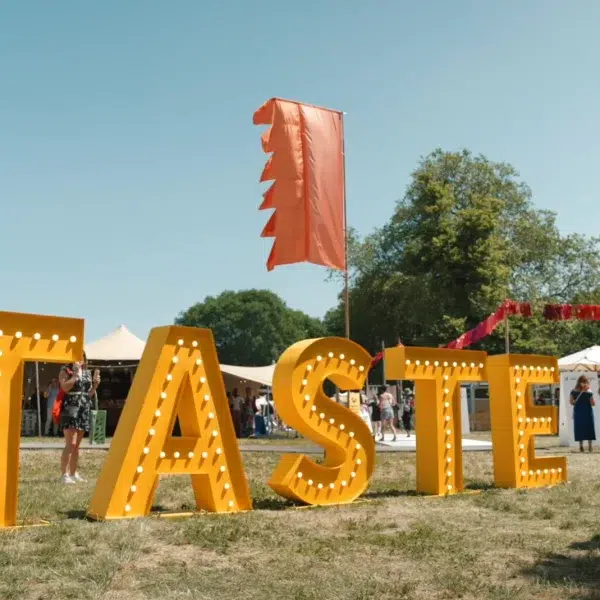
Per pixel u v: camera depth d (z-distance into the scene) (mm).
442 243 43281
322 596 5008
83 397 11289
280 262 12148
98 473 12750
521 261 47719
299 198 12188
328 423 9195
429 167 48312
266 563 5977
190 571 5688
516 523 7922
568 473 13211
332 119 12641
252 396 31953
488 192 48625
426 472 10391
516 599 4957
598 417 20594
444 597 5027
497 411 11234
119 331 31328
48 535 6789
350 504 9148
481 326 19484
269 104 12359
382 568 5844
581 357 25000
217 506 8359
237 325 88625
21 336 7301
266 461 15453
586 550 6488
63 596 4961
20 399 7320
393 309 48281
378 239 50719
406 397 33125
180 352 8227
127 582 5344
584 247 49906
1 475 7191
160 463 8000
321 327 95500
